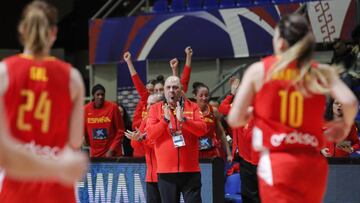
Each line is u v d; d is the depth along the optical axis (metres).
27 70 9.78
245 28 33.44
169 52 35.09
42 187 9.77
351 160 19.73
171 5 36.72
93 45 37.03
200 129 18.16
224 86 33.69
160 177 18.55
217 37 34.06
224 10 33.94
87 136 26.11
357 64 29.34
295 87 10.67
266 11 32.97
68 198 10.08
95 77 37.16
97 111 25.69
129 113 34.88
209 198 20.08
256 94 10.87
